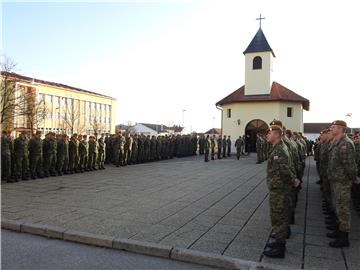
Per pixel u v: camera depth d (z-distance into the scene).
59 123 58.91
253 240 6.29
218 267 5.35
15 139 12.59
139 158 21.14
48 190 10.84
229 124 35.47
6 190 10.73
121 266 5.28
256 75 34.09
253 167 19.58
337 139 6.31
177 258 5.60
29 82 48.75
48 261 5.38
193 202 9.47
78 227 6.80
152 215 7.92
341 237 6.04
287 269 5.07
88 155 16.30
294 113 33.75
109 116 75.31
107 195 10.19
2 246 5.99
